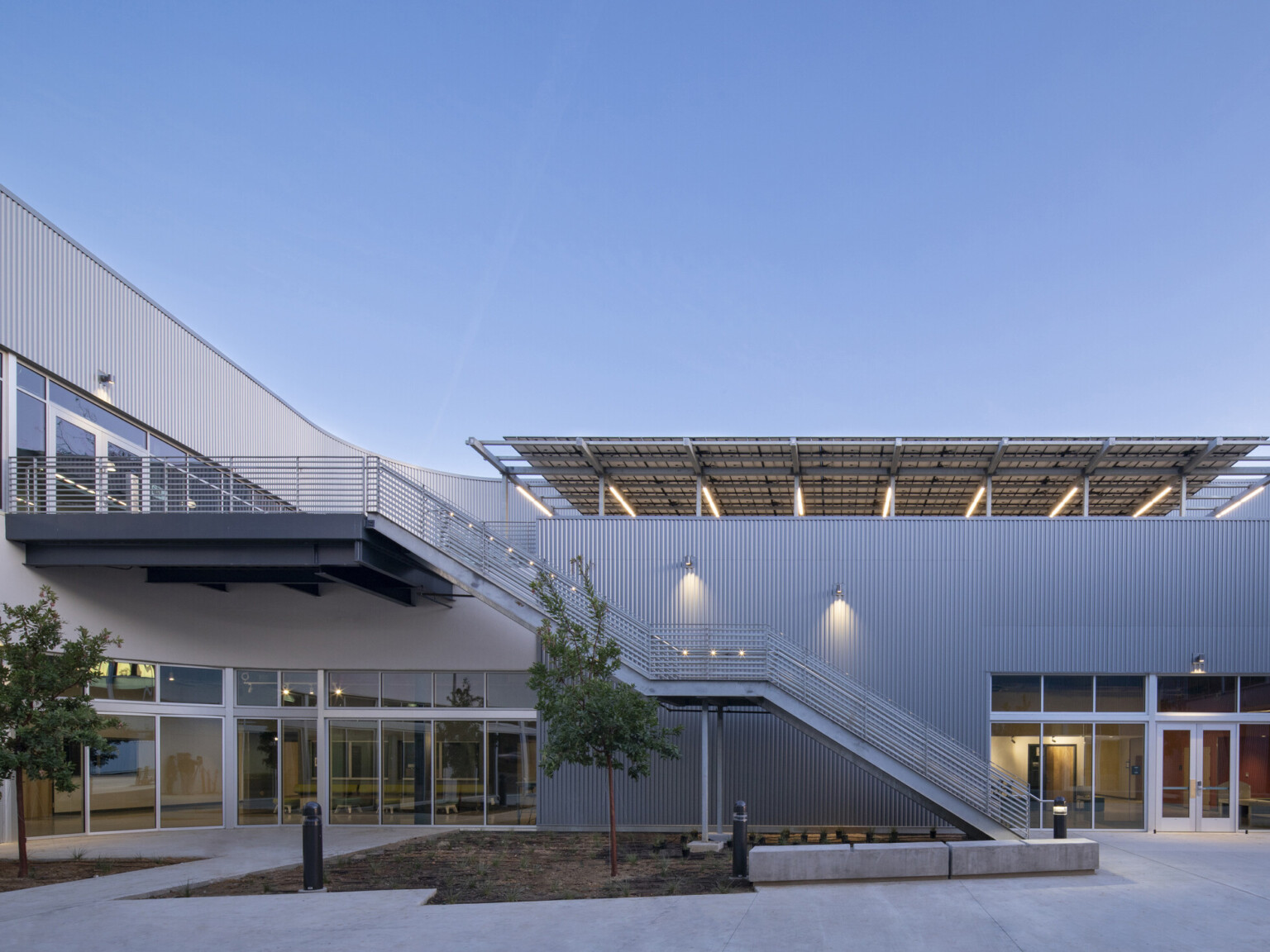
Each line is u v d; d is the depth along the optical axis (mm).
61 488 17953
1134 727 20078
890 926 10352
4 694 13219
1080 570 20297
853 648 20453
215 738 20734
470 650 21406
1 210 16469
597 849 17312
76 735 13781
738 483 24938
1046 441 20656
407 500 18500
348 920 10734
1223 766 19844
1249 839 18516
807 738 20266
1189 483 23844
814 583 20672
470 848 17375
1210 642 19969
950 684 20188
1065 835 16172
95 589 18453
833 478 24094
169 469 21141
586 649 14672
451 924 10500
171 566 17641
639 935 9961
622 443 21375
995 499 26438
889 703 19250
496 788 21000
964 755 18453
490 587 18094
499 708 21281
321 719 21500
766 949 9383
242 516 17297
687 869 14688
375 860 15672
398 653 21516
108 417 19406
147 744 19359
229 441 23891
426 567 20438
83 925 10508
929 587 20484
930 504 27406
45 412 17672
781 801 20125
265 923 10570
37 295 17297
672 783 20344
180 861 15578
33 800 17469
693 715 20453
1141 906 11531
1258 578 20141
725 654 19828
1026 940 9797
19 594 17156
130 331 19938
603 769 20531
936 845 13461
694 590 20828
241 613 21234
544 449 22062
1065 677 20312
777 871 12992
